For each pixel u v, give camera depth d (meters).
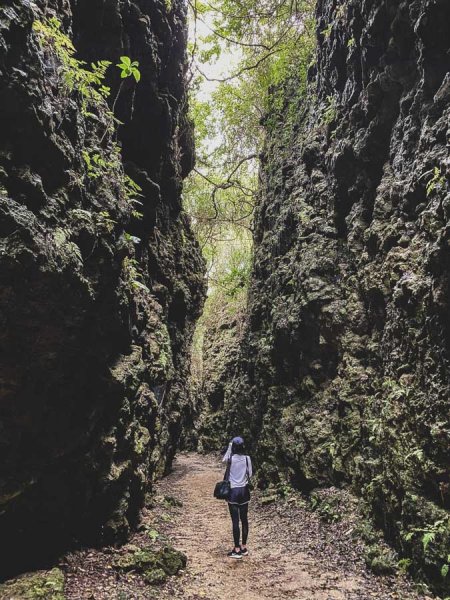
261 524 8.03
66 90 4.60
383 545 5.75
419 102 6.29
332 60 9.25
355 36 7.87
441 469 4.75
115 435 5.91
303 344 9.80
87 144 5.41
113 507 5.87
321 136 10.36
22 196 3.88
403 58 6.76
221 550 6.41
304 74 12.64
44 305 4.10
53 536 5.00
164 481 12.18
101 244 4.97
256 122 16.78
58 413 4.85
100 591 4.47
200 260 15.02
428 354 5.18
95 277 4.91
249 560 5.96
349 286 8.48
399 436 5.65
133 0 8.05
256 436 13.28
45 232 3.98
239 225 19.42
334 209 9.33
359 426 7.43
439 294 4.82
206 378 23.31
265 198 14.73
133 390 6.25
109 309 5.37
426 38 5.79
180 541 6.68
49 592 4.00
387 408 6.00
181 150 12.64
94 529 5.57
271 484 10.60
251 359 14.41
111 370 5.59
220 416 21.38
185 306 12.30
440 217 5.11
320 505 7.66
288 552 6.28
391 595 4.65
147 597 4.51
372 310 7.43
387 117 7.34
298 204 10.77
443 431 4.68
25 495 4.62
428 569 4.63
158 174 9.76
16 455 4.46
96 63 6.77
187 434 23.14
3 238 3.58
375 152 7.71
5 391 4.20
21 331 4.09
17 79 3.67
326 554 6.02
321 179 10.18
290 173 12.68
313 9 11.80
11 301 3.82
